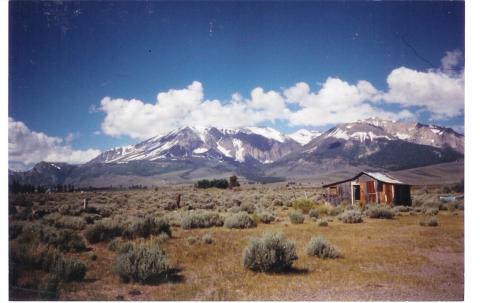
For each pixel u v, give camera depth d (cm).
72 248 1535
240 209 3256
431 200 3741
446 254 1476
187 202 4397
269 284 1103
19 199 4125
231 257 1423
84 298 1005
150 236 1769
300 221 2444
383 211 2705
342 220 2498
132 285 1105
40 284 1052
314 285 1095
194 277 1175
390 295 1027
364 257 1421
